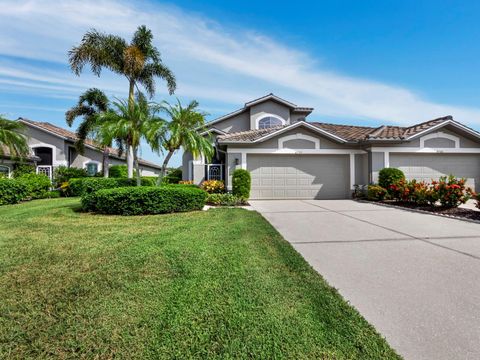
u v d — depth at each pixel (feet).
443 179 32.50
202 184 48.52
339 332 8.00
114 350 7.21
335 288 10.93
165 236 18.89
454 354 7.18
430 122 47.34
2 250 15.74
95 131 36.91
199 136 37.17
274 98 66.39
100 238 18.43
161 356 6.97
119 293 10.26
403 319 8.78
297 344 7.47
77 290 10.50
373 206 36.58
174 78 58.39
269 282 11.23
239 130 69.10
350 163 46.06
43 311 9.07
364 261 14.21
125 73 53.36
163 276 11.86
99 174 73.72
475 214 26.89
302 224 24.03
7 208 35.70
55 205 37.32
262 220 25.14
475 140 44.80
